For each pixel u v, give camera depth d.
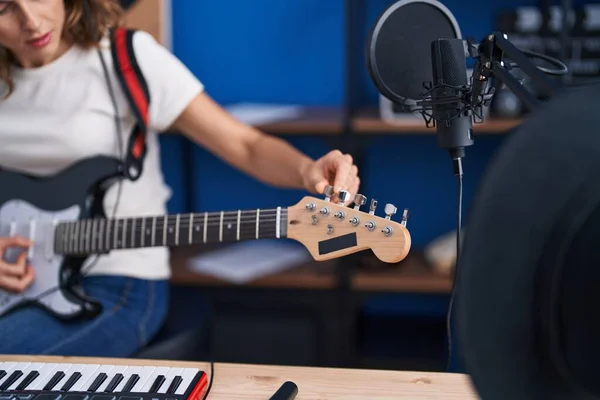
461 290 0.40
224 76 2.24
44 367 0.83
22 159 1.48
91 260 1.44
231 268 2.06
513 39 1.78
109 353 1.36
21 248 1.42
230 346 2.12
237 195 2.33
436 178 2.20
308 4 2.15
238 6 2.18
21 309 1.39
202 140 1.54
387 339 2.15
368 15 2.11
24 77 1.45
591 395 0.39
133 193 1.50
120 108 1.48
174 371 0.81
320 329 2.07
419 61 0.91
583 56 1.76
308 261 2.13
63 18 1.37
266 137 1.50
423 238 2.24
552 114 0.40
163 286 1.55
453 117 0.84
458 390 0.80
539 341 0.40
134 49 1.47
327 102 2.21
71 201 1.41
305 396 0.79
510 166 0.39
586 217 0.37
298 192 2.30
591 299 0.37
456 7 2.06
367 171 2.22
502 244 0.39
